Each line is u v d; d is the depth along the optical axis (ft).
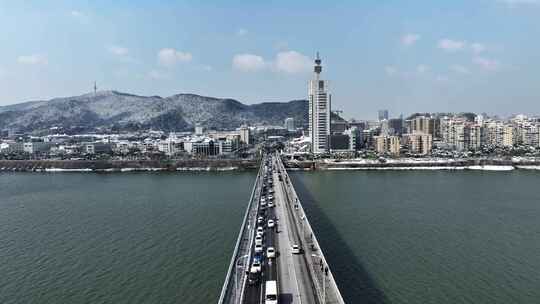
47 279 421.59
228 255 479.82
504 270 437.99
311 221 631.97
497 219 649.61
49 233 589.32
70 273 435.94
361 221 633.20
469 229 590.96
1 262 471.62
